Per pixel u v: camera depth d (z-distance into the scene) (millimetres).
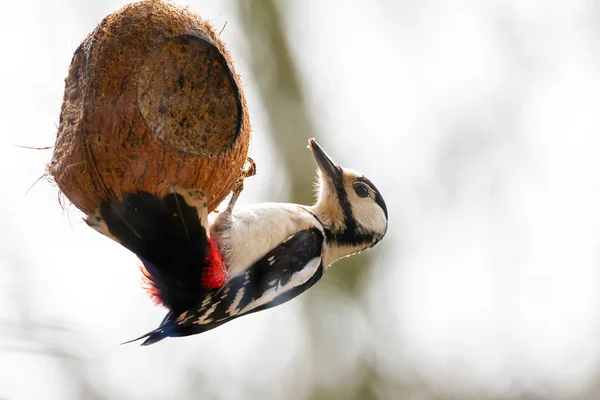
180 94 10812
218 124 11125
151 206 10406
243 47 22531
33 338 9883
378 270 22484
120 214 10430
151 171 10344
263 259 11992
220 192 11148
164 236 10453
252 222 11969
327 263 13547
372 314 22609
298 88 22422
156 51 10555
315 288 22406
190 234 10508
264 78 22453
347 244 13648
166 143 10344
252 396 22156
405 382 22844
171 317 11008
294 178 21812
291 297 12414
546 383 23594
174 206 10453
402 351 22828
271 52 22516
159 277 10711
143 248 10492
